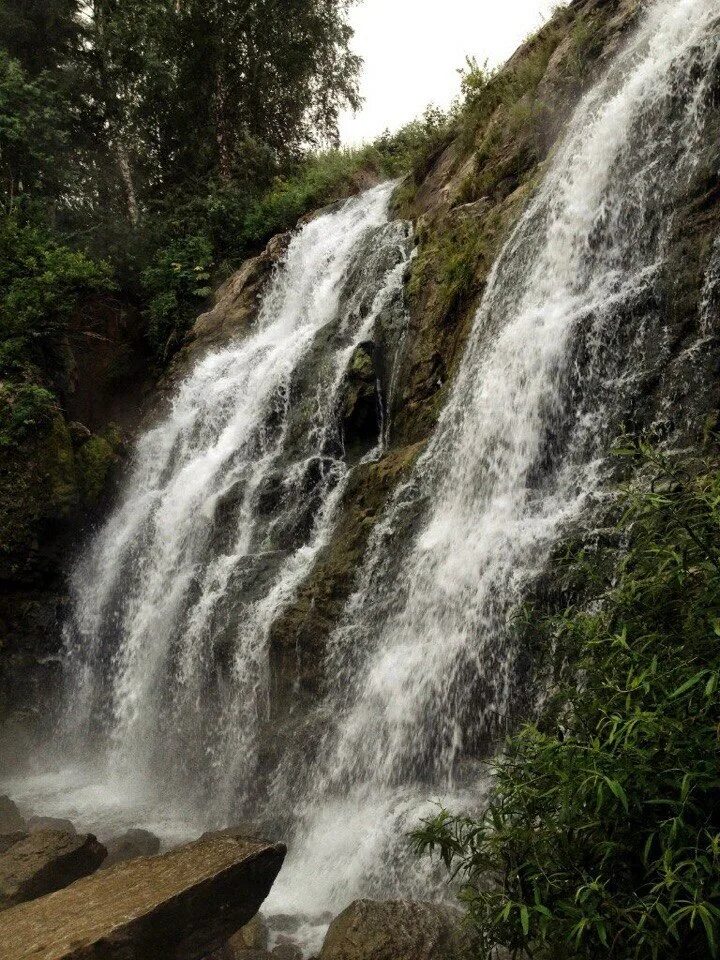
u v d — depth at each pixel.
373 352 9.27
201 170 20.19
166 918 3.67
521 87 9.99
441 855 3.26
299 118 22.39
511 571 5.47
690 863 2.38
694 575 3.00
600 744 2.78
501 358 6.90
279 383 10.64
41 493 11.47
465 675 5.53
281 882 5.61
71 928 3.58
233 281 15.62
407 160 14.59
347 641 6.82
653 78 6.61
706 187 5.54
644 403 5.32
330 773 6.34
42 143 16.53
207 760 7.84
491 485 6.50
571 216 6.92
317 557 7.84
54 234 15.57
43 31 20.12
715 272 5.17
